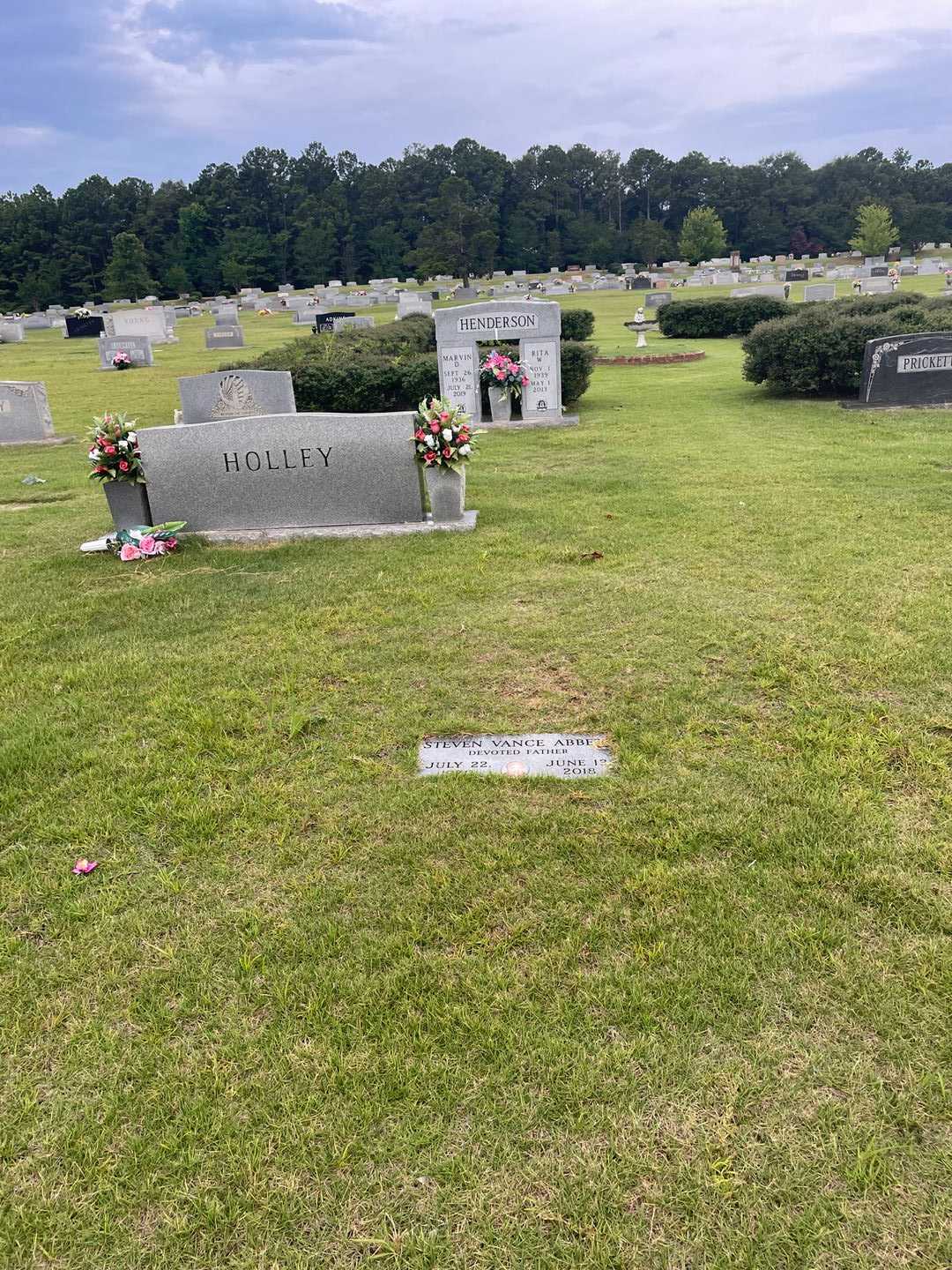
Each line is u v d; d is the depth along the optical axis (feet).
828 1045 8.09
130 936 9.80
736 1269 6.39
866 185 331.16
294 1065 8.11
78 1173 7.29
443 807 11.80
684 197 347.77
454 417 24.11
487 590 19.54
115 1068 8.19
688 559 21.01
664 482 28.86
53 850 11.29
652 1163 7.11
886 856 10.41
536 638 16.88
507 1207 6.84
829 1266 6.39
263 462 24.47
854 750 12.53
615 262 293.64
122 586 21.17
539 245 301.84
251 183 303.89
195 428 24.21
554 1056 8.07
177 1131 7.57
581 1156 7.20
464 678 15.38
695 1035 8.23
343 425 24.12
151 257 271.69
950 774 11.88
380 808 11.85
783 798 11.57
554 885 10.27
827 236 323.37
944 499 24.94
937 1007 8.43
